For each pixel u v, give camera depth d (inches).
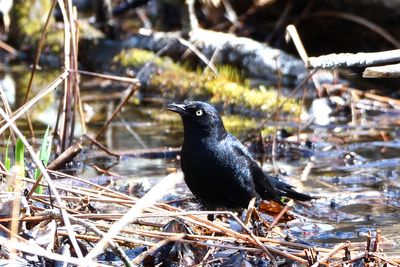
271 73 669.9
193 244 311.7
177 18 824.9
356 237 353.1
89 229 294.8
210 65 653.9
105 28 769.6
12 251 276.7
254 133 538.0
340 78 671.8
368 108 606.5
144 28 804.6
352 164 481.4
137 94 666.8
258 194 387.9
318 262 296.5
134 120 587.2
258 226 353.4
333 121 582.9
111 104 633.6
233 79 665.6
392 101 619.5
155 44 716.7
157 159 491.8
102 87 685.9
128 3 800.3
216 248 319.3
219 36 704.4
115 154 484.4
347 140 533.0
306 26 736.3
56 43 758.5
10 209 308.2
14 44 788.6
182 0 721.6
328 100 617.0
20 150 350.0
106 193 351.3
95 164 474.3
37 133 530.3
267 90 644.7
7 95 636.1
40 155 366.3
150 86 666.8
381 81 666.8
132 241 307.7
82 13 839.1
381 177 452.4
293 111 599.5
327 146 520.1
